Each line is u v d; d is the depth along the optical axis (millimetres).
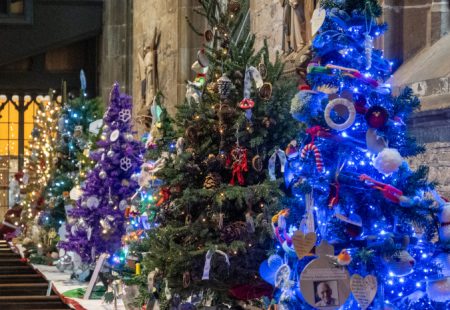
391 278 6273
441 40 9281
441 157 8289
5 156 29406
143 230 10883
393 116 6285
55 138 18906
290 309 6516
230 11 9383
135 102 23328
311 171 6336
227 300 9078
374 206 6258
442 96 8133
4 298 13383
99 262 12594
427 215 6375
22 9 27484
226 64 9117
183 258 8617
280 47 12398
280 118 8836
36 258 18375
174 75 19141
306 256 6422
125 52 26391
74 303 12203
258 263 8664
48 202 18281
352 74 6230
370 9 6238
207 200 8758
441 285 6215
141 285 9812
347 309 6398
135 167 13781
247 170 8812
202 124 9039
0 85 29016
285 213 6746
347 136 6230
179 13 18500
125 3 26328
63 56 29297
